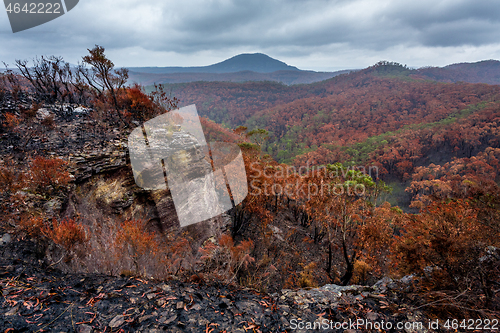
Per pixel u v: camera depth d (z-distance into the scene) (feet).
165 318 8.07
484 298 10.00
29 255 10.57
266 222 49.06
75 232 10.74
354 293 11.60
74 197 17.01
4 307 7.39
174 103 31.17
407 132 386.52
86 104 33.45
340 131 488.02
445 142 337.11
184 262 14.40
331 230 53.98
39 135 22.17
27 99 28.89
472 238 12.30
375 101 654.12
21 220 11.80
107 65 27.27
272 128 576.20
